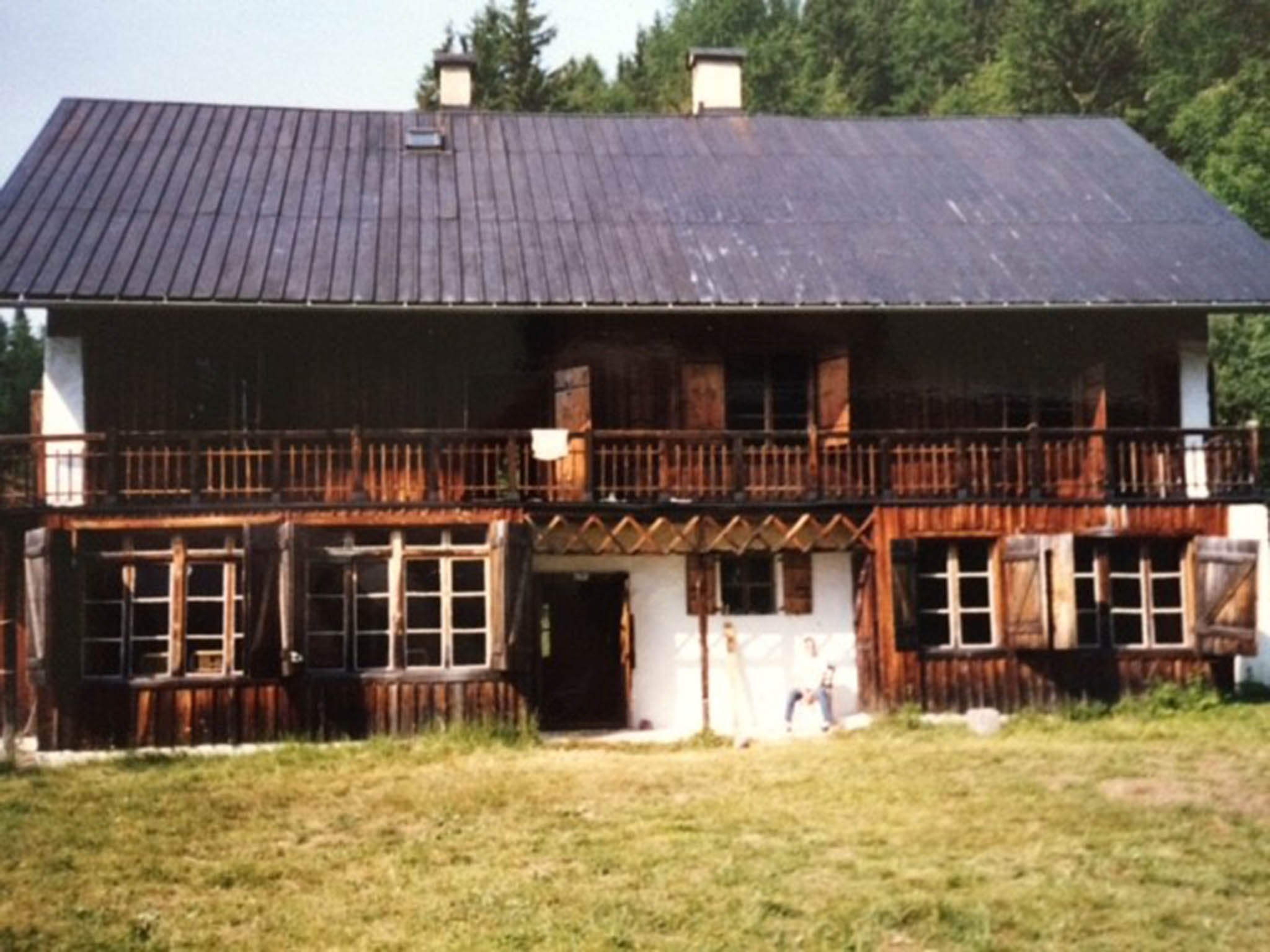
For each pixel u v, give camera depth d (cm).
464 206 2162
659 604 1991
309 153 2300
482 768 1588
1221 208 2256
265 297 1850
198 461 1823
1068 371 2062
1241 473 1984
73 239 1938
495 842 1230
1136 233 2167
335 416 1952
